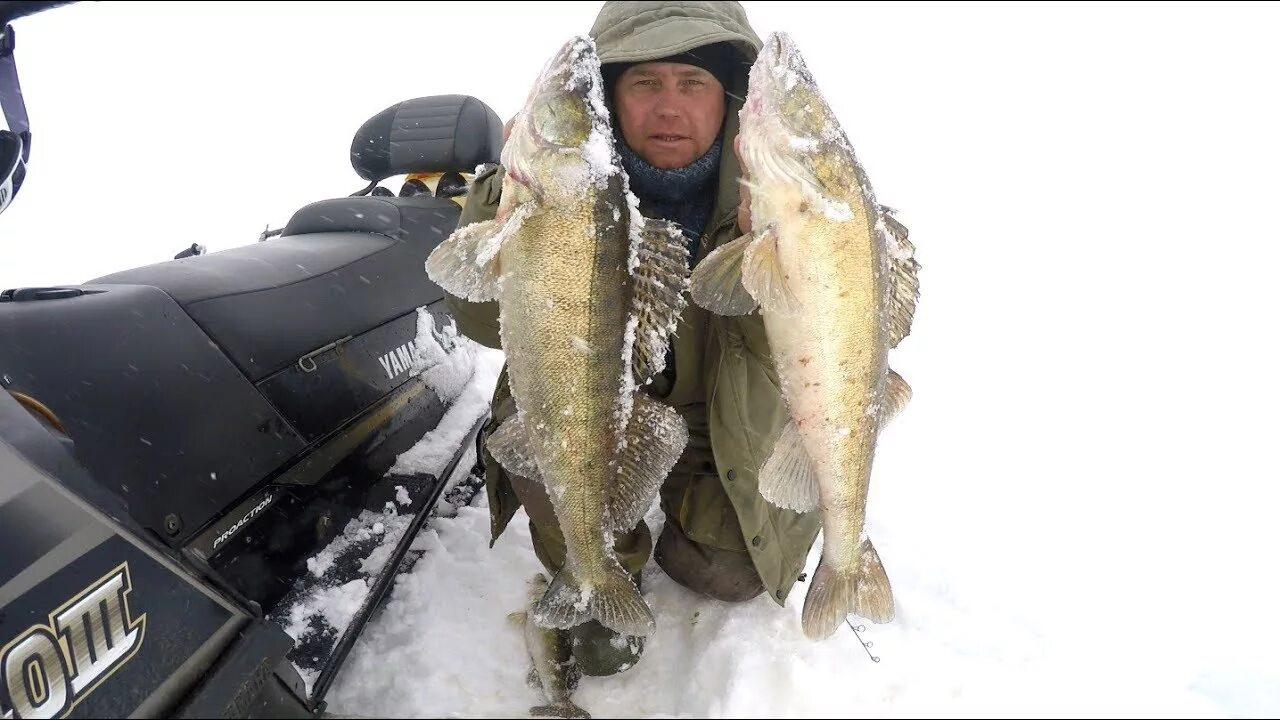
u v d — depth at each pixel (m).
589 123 1.75
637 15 2.27
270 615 2.11
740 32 2.32
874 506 3.20
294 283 2.57
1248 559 2.71
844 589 2.02
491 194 2.33
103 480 1.72
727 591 2.55
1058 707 2.12
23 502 1.36
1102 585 2.62
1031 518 3.06
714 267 1.82
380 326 2.87
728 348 2.34
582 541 1.91
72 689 1.34
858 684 2.24
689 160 2.36
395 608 2.49
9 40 1.85
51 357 1.78
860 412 1.86
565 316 1.75
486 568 2.71
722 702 2.17
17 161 1.91
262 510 2.14
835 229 1.75
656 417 1.95
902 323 1.99
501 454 1.99
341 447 2.51
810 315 1.79
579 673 2.31
